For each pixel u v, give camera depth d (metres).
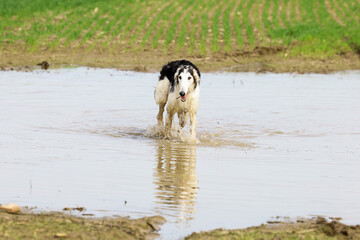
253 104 19.80
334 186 10.55
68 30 41.00
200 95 21.67
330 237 7.87
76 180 10.62
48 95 20.94
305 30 41.56
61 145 13.57
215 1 56.22
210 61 33.00
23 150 12.89
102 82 25.03
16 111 17.67
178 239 7.79
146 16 46.53
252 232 7.95
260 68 31.22
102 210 8.94
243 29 43.72
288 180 10.91
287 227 8.27
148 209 9.05
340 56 34.91
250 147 13.91
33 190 9.91
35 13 47.78
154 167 11.80
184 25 43.34
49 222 8.09
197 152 13.41
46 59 32.81
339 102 20.28
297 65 31.94
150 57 34.06
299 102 20.22
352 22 47.78
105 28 41.47
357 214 9.01
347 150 13.57
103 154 12.86
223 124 16.62
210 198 9.71
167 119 15.21
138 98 20.81
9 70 28.70
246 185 10.54
